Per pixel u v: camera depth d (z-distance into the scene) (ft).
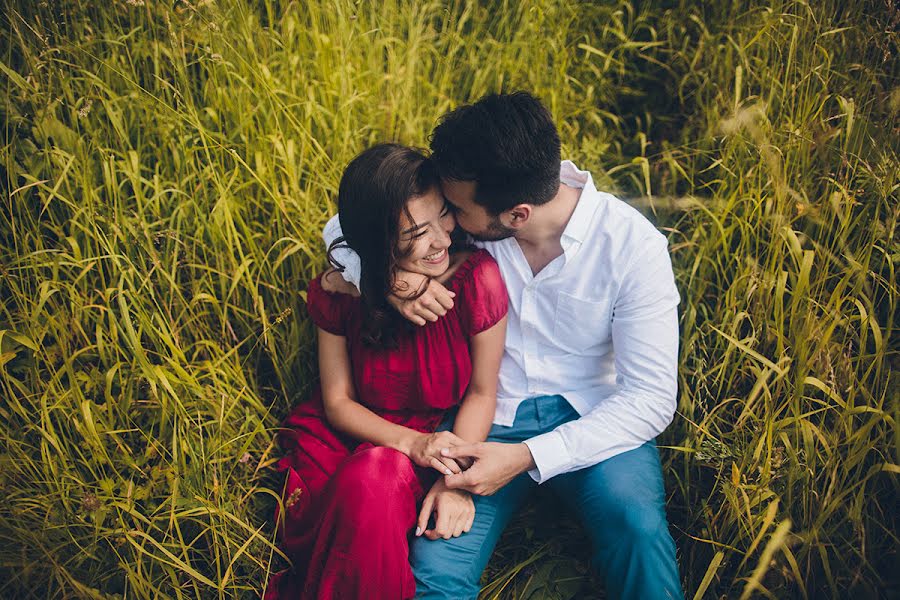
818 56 7.39
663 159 8.36
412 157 5.22
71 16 7.23
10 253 6.44
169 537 5.89
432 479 5.96
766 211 6.73
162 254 6.84
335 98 8.11
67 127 6.72
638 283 5.63
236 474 6.33
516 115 4.94
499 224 5.42
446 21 9.18
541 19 9.08
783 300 6.80
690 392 6.91
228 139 7.41
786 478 5.69
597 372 6.31
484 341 5.94
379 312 5.67
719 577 5.85
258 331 7.18
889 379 5.74
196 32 7.30
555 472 5.67
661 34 9.67
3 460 5.68
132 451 6.19
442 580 5.50
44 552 5.32
